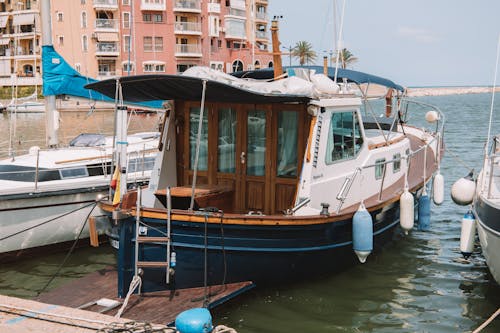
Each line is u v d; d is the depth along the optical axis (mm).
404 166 10711
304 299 7840
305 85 7480
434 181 10359
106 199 7992
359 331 6992
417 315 7445
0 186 10227
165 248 6957
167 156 8594
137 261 6910
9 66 61969
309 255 7582
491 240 7051
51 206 10359
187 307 6715
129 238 6938
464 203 8516
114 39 55406
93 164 11258
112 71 56031
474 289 8320
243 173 8266
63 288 7582
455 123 41500
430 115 12656
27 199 10047
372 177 9195
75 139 13188
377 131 11594
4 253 10016
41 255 10508
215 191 7996
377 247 9484
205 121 8484
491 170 7434
